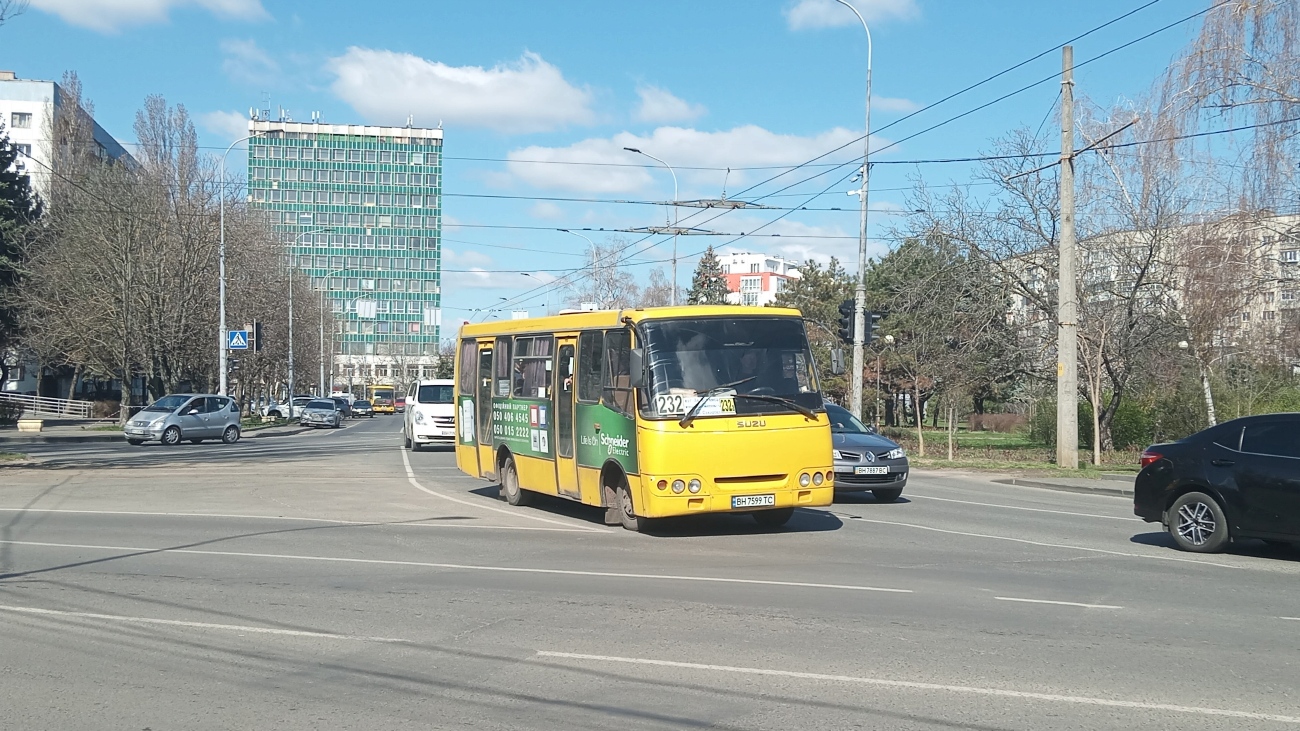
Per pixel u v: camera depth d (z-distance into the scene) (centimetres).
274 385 7888
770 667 661
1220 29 1833
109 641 736
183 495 1756
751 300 12975
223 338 4347
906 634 751
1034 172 2802
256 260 5562
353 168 13438
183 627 778
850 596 893
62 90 5262
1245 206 2083
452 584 951
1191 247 2548
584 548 1184
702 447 1218
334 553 1139
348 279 13350
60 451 3083
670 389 1229
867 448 1711
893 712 571
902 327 4200
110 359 4819
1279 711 574
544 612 827
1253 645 723
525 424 1579
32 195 5653
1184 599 889
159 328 4509
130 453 2970
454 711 577
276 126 13312
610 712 573
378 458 2767
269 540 1238
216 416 3591
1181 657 689
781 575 1002
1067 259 2375
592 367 1377
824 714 568
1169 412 3023
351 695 608
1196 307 2527
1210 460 1155
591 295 5103
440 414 3103
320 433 4756
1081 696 601
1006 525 1422
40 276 4709
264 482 2002
